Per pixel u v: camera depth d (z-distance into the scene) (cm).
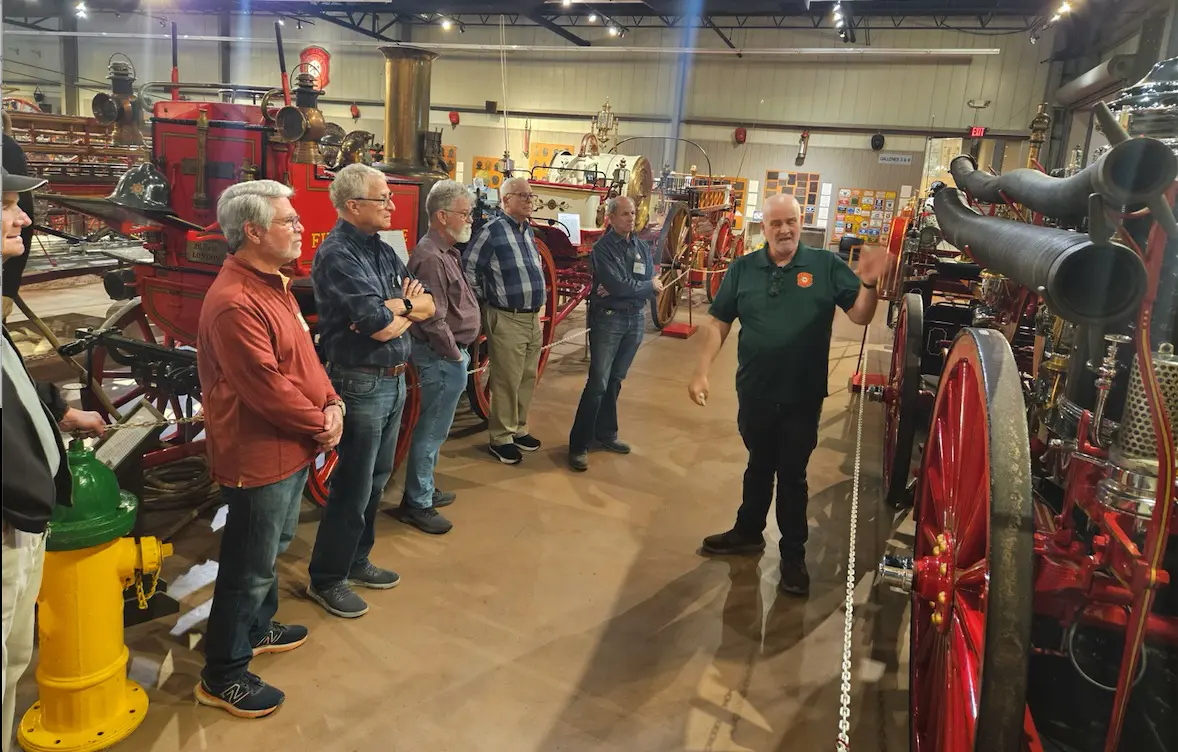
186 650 272
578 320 960
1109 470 146
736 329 962
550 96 1888
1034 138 377
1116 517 147
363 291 270
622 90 1827
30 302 777
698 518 407
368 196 275
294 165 367
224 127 371
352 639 286
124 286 434
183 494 370
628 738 244
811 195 1727
